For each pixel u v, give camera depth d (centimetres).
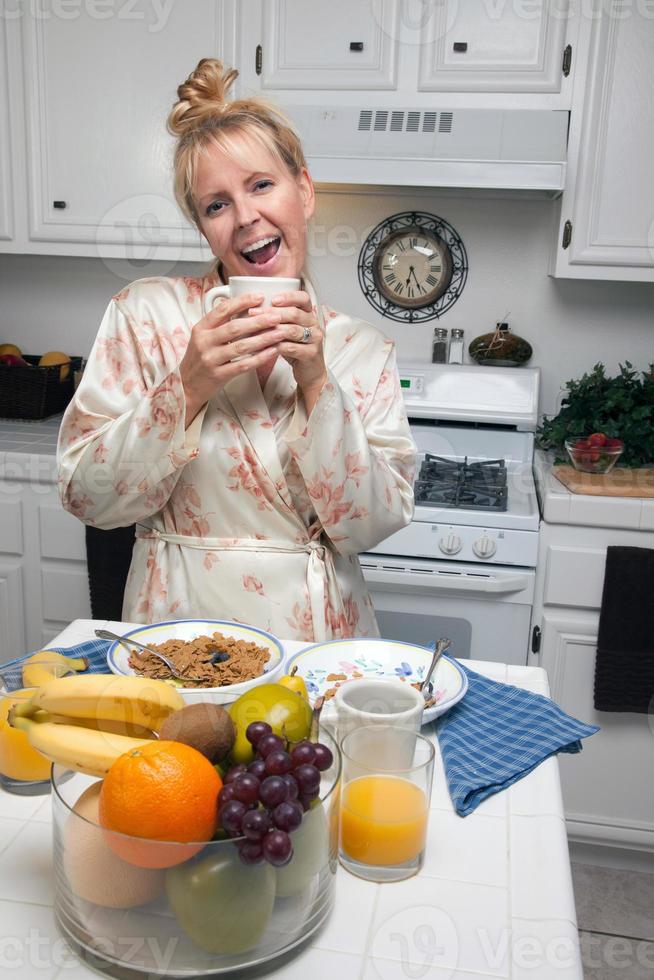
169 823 55
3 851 72
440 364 251
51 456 222
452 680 100
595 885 209
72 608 231
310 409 118
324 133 216
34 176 241
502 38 214
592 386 237
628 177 219
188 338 130
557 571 202
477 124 215
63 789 62
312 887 61
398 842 69
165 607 133
